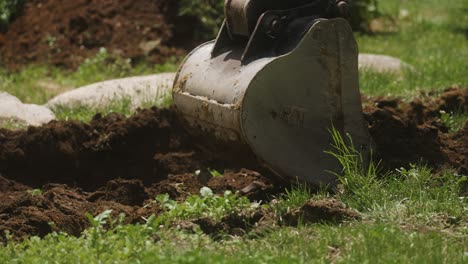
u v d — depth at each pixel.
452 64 18.92
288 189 11.03
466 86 15.73
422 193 10.27
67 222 10.30
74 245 9.13
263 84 10.45
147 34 20.83
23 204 10.71
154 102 15.18
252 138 10.45
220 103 10.69
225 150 11.14
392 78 17.30
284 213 9.95
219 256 8.12
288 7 10.94
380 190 10.30
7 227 10.09
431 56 20.47
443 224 9.61
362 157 11.05
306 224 9.57
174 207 10.15
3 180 12.37
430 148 11.82
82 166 12.90
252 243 9.17
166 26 21.08
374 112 12.10
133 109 15.05
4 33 21.17
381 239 8.76
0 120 14.45
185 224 9.76
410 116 13.38
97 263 8.62
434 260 8.32
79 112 15.08
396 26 25.19
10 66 19.97
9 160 12.72
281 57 10.48
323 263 8.41
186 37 21.03
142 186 11.61
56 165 12.84
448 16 26.59
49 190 11.45
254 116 10.45
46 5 21.81
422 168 10.88
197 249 8.45
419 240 8.77
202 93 11.05
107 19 21.17
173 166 12.80
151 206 10.84
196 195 10.80
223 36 11.33
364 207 10.05
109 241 9.09
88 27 20.95
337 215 9.73
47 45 20.61
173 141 13.21
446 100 14.30
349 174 10.48
